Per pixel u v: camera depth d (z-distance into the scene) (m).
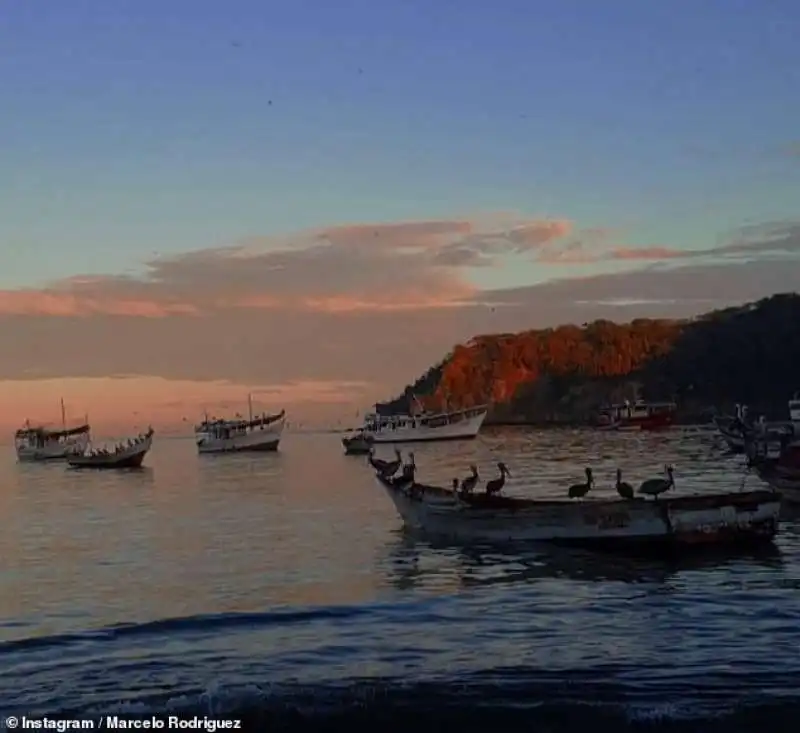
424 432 152.88
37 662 19.08
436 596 25.64
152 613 25.25
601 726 14.87
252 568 32.62
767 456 49.44
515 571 29.41
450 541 36.00
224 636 21.02
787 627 20.50
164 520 50.97
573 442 138.25
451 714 15.39
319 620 22.52
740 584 26.05
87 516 55.19
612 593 25.39
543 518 33.16
